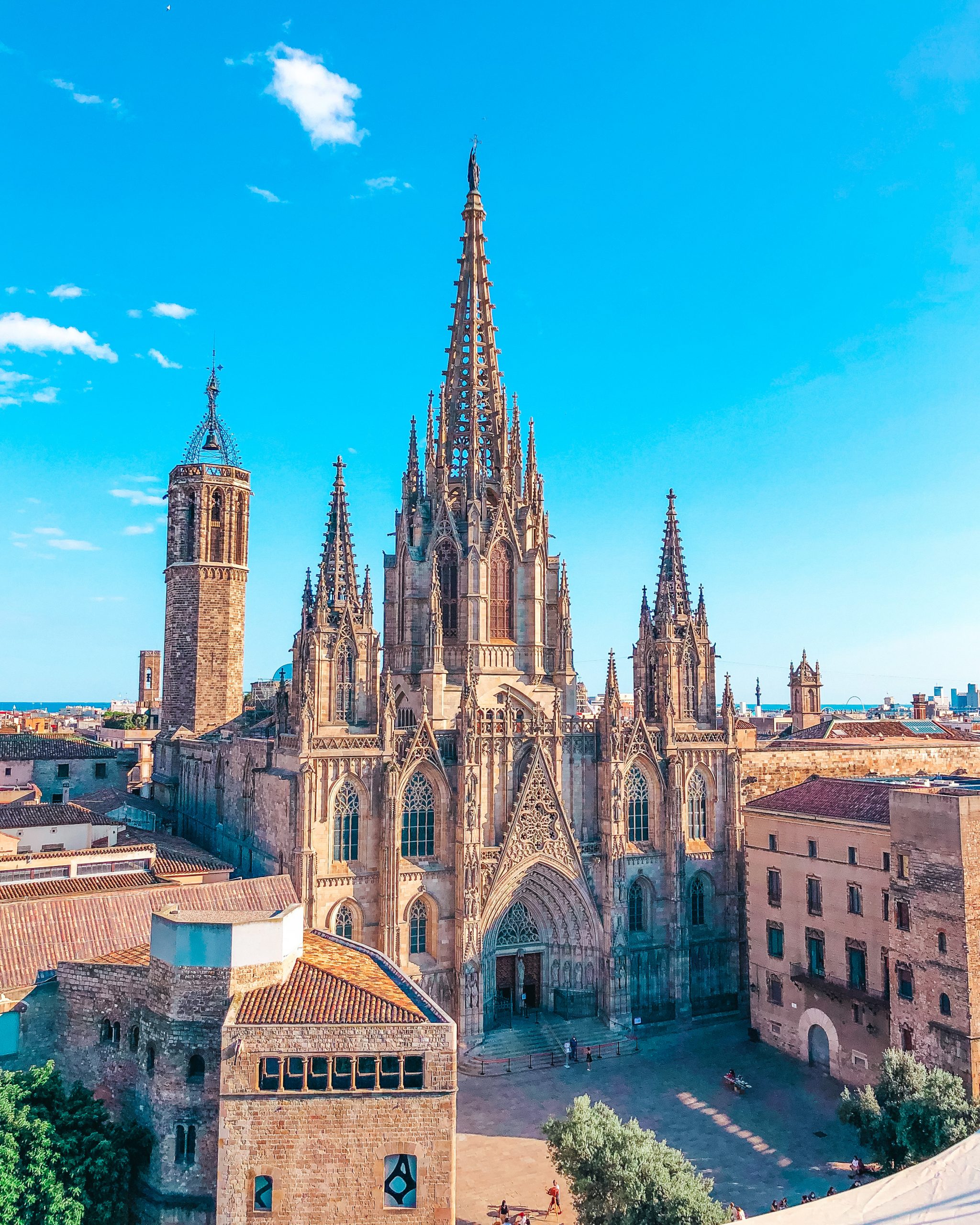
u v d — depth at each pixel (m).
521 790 85.75
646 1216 44.28
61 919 58.84
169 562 131.12
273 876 75.25
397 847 79.88
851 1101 54.94
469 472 98.69
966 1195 26.88
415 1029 43.28
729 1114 67.50
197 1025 46.88
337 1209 42.22
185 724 126.88
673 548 102.00
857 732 131.75
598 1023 86.12
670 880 91.44
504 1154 61.41
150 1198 45.84
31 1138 43.38
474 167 103.94
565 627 100.56
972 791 66.25
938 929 63.12
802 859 79.12
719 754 97.12
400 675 97.62
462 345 103.44
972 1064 59.91
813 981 76.19
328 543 85.81
